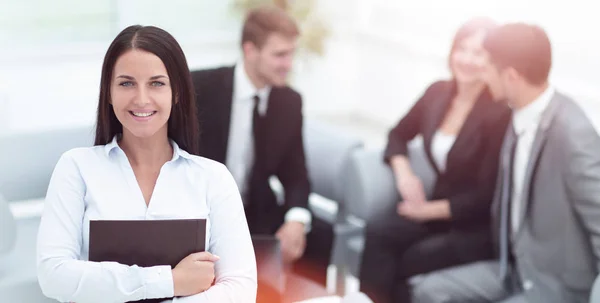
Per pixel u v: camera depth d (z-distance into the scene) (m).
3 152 3.31
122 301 1.68
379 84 6.59
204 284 1.72
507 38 2.98
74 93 5.65
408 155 3.65
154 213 1.79
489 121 3.36
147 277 1.68
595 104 4.63
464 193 3.42
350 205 3.55
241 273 1.79
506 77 3.00
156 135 1.81
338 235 3.57
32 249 3.13
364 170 3.51
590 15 4.64
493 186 3.37
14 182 3.33
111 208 1.77
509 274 3.08
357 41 6.71
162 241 1.72
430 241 3.37
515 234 3.05
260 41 3.22
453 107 3.54
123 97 1.72
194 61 6.05
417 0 6.05
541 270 2.94
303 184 3.41
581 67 4.75
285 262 3.26
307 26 6.00
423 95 3.66
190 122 1.87
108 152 1.80
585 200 2.79
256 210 3.38
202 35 6.07
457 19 5.71
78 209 1.77
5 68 5.42
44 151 3.38
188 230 1.73
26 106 5.50
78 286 1.67
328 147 3.65
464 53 3.41
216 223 1.83
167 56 1.75
